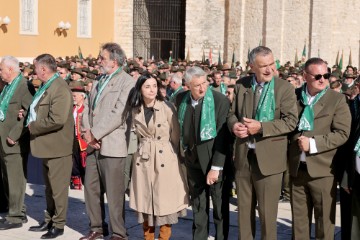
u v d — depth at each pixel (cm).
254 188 620
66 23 2822
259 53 591
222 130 638
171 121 673
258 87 607
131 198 687
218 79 1314
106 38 3186
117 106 682
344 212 658
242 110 613
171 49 3494
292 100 598
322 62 604
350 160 606
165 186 666
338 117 600
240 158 615
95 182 716
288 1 3203
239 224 632
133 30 3359
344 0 3228
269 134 586
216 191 659
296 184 629
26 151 788
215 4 3319
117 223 702
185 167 682
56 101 716
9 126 774
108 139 688
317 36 3155
